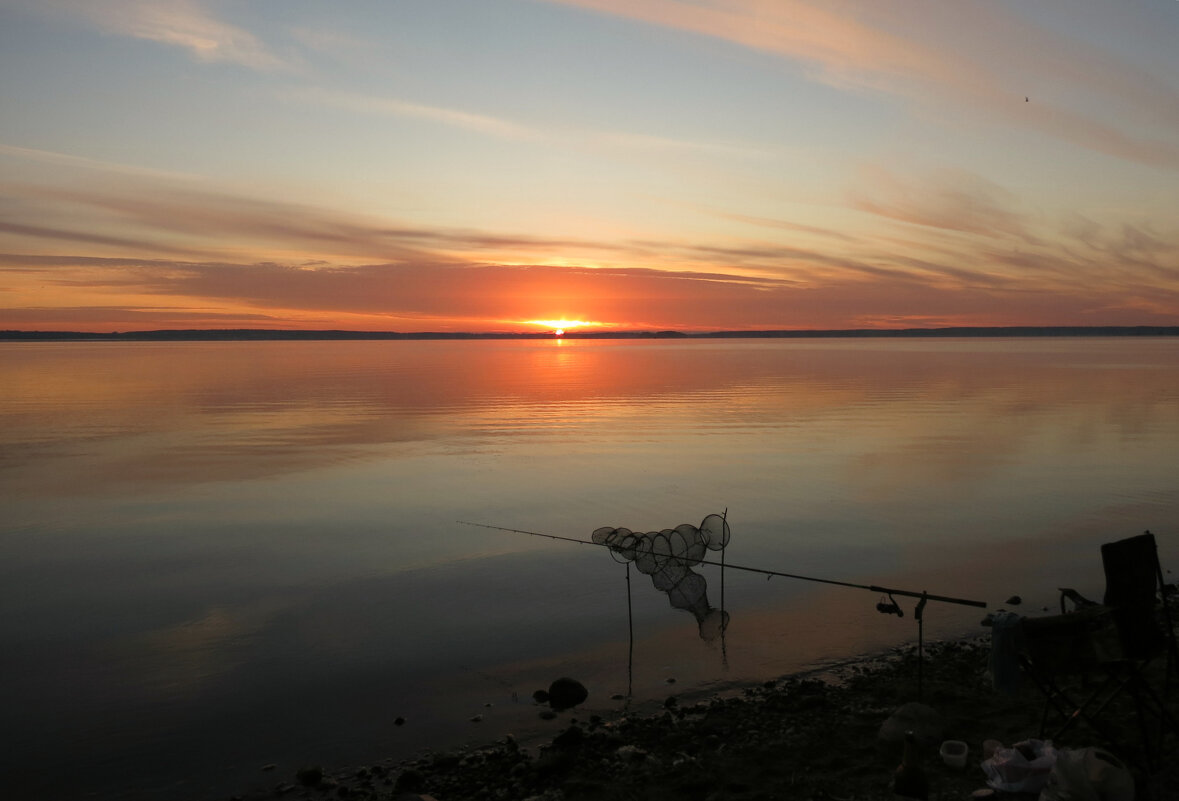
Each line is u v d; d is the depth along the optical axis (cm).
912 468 2016
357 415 3497
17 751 664
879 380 5391
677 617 977
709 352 13875
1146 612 510
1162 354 10831
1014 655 506
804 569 1166
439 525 1502
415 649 889
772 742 612
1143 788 464
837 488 1777
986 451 2269
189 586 1136
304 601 1064
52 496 1794
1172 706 618
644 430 2878
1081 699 652
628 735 655
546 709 729
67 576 1186
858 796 514
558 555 1283
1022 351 12800
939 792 505
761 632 915
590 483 1892
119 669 839
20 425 3191
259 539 1407
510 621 977
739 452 2328
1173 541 1282
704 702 728
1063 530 1370
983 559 1202
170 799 591
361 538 1408
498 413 3531
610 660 843
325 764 637
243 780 614
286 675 820
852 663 815
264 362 9550
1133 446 2319
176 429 3036
